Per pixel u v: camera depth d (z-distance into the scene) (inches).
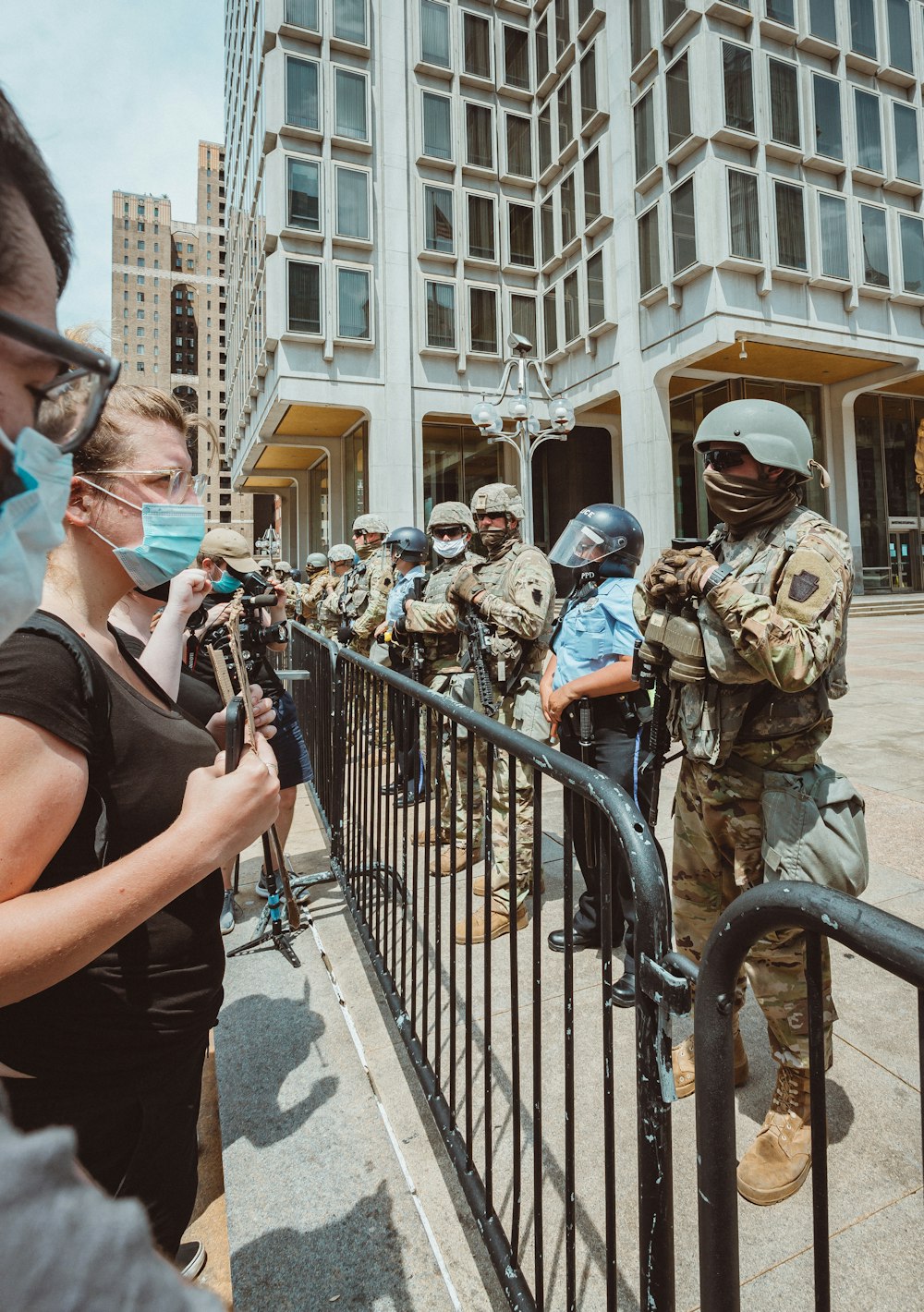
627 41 771.4
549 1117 79.4
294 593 423.8
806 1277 60.4
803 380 897.5
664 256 735.7
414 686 86.5
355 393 832.3
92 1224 11.8
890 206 796.0
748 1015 98.0
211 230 3922.2
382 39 842.2
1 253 17.4
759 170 709.9
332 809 147.0
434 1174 72.7
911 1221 64.8
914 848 146.6
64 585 44.6
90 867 38.7
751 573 73.4
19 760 33.2
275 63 792.3
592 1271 61.5
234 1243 65.6
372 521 271.3
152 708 45.1
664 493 782.5
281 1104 83.5
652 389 780.6
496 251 908.6
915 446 980.6
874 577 944.9
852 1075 83.4
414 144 860.0
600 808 45.8
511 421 903.7
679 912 84.4
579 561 112.3
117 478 44.1
